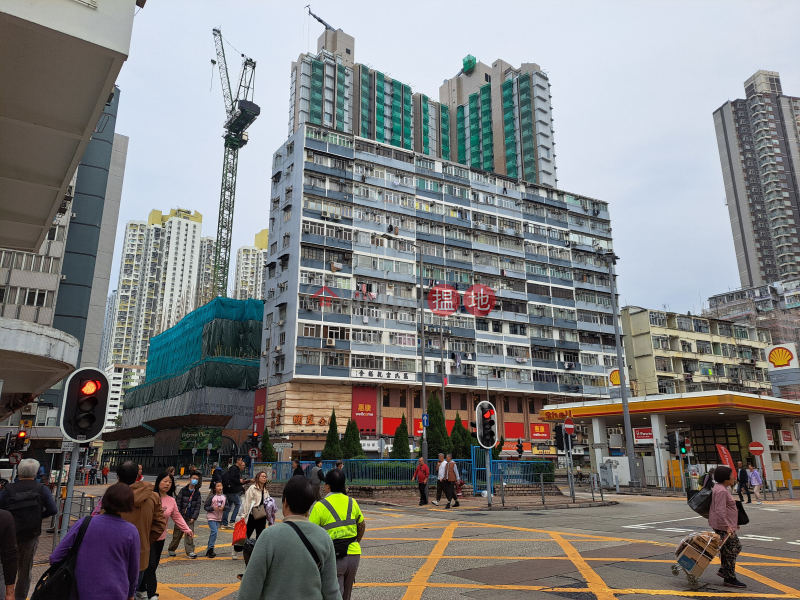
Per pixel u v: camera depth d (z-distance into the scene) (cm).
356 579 773
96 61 1052
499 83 9312
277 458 3872
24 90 1136
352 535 498
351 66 9238
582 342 6350
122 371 16100
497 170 9000
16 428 4162
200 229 19125
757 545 1065
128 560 393
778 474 3416
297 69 8725
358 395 4922
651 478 3238
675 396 3275
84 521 390
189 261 18575
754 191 13638
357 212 5338
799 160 13562
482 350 5641
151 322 17712
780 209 13188
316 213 5075
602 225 7088
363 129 8906
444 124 9975
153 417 7356
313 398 4734
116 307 18112
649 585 727
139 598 628
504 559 912
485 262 5994
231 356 6375
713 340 6681
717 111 14675
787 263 12762
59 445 4488
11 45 1010
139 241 18525
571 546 1034
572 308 6406
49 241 4147
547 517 1563
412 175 5794
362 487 2238
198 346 6812
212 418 5988
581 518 1534
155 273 18212
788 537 1166
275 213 5491
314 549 319
